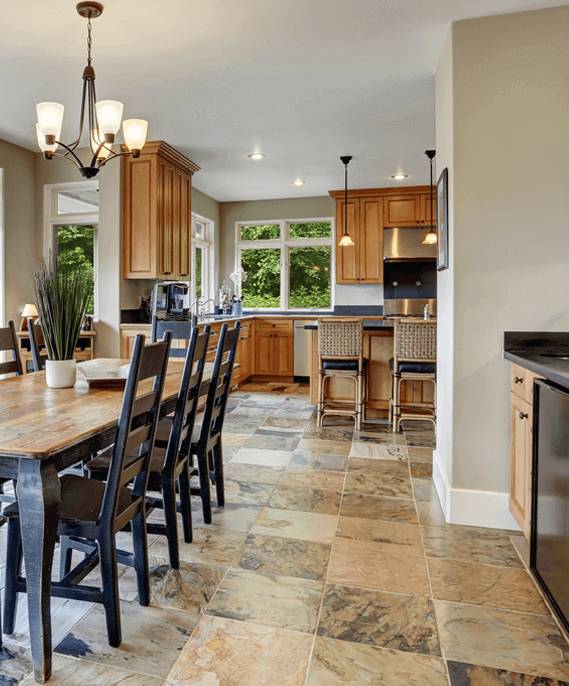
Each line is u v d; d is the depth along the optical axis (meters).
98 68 3.12
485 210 2.43
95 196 5.28
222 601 1.79
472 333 2.46
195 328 2.04
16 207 4.70
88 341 4.69
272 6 2.45
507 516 2.42
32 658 1.42
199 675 1.43
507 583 1.93
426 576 1.97
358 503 2.69
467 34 2.45
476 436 2.46
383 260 6.52
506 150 2.40
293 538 2.28
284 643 1.57
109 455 2.02
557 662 1.50
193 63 3.06
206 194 6.92
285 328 6.83
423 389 4.45
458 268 2.46
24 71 3.16
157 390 1.74
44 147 2.38
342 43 2.82
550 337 2.39
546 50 2.36
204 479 2.40
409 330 4.05
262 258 7.45
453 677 1.44
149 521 2.47
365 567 2.04
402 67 3.11
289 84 3.38
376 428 4.26
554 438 1.71
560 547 1.65
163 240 4.79
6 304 4.58
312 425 4.36
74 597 1.55
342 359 4.25
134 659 1.49
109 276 4.73
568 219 2.36
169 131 4.33
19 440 1.39
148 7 2.46
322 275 7.31
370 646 1.56
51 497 1.38
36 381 2.40
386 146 4.75
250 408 5.08
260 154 5.02
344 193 6.61
